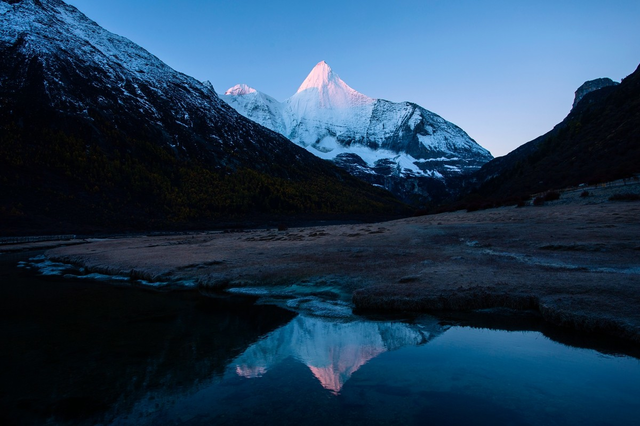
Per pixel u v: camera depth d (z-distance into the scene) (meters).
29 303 15.66
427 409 5.88
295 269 20.11
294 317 12.52
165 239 57.12
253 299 15.67
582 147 80.06
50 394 6.98
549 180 72.19
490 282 13.70
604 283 12.13
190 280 19.83
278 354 8.87
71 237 68.25
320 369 7.86
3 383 7.52
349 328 10.91
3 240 59.19
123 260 28.00
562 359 7.95
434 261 19.23
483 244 23.19
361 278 17.03
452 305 12.36
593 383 6.73
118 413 6.20
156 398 6.70
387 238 30.70
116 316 13.12
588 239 20.55
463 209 60.66
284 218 130.00
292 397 6.54
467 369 7.55
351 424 5.47
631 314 9.46
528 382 6.83
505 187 91.19
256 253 27.27
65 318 12.91
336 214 150.00
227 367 8.12
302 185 185.25
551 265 16.06
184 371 7.94
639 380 6.82
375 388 6.79
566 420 5.41
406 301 12.69
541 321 10.75
